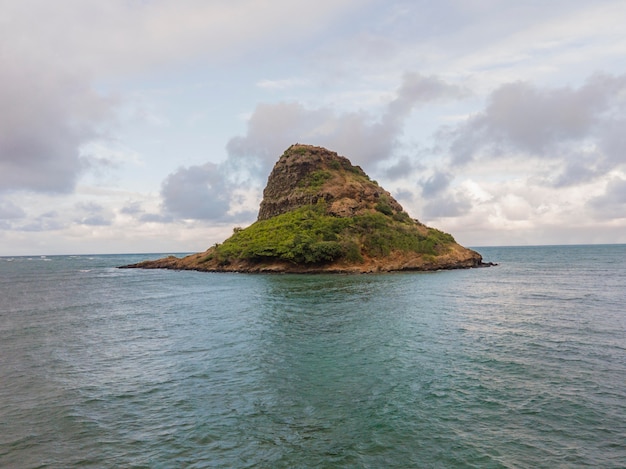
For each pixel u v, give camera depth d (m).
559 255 183.88
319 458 10.59
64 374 18.14
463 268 96.06
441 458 10.59
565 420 12.85
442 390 15.56
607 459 10.55
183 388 16.14
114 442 11.62
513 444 11.34
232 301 43.22
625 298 41.19
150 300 45.19
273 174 130.50
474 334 25.41
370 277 73.38
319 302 41.16
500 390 15.52
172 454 10.90
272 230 102.31
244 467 10.19
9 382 17.08
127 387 16.33
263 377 17.39
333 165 128.75
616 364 18.78
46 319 32.97
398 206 120.00
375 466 10.18
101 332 27.45
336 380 16.89
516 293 47.06
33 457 10.84
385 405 14.13
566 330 26.23
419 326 28.09
